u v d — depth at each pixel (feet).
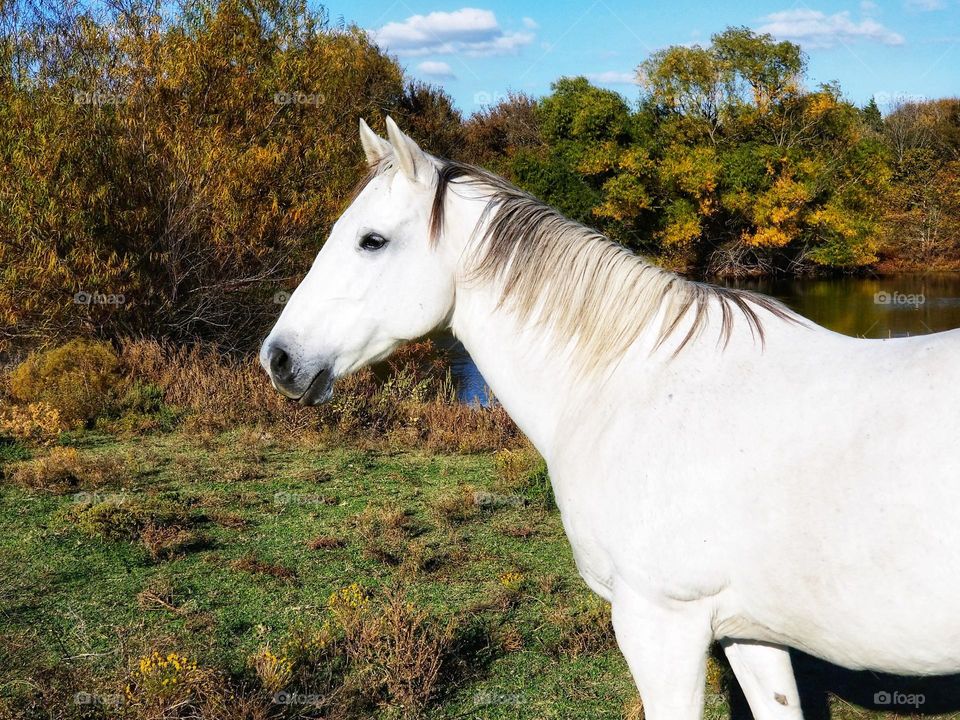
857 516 4.80
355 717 9.14
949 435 4.64
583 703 9.43
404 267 6.66
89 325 31.22
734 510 5.26
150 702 8.73
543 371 6.55
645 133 88.38
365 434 23.39
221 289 34.24
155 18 34.42
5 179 29.48
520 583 12.74
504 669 10.24
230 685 9.32
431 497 17.69
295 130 37.17
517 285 6.56
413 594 12.47
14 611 11.66
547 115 91.20
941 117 101.91
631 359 6.13
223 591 12.49
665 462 5.54
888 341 5.47
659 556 5.54
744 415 5.40
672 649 5.67
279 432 23.25
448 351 43.88
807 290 80.59
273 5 37.11
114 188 31.30
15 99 31.01
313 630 10.96
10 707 9.08
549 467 6.64
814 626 5.15
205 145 33.35
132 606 11.89
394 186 6.67
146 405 25.20
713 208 85.46
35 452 20.84
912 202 94.22
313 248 36.29
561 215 6.70
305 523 15.80
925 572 4.59
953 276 88.53
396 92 74.18
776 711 6.09
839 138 85.76
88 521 14.88
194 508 16.62
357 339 6.73
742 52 86.12
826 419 5.10
